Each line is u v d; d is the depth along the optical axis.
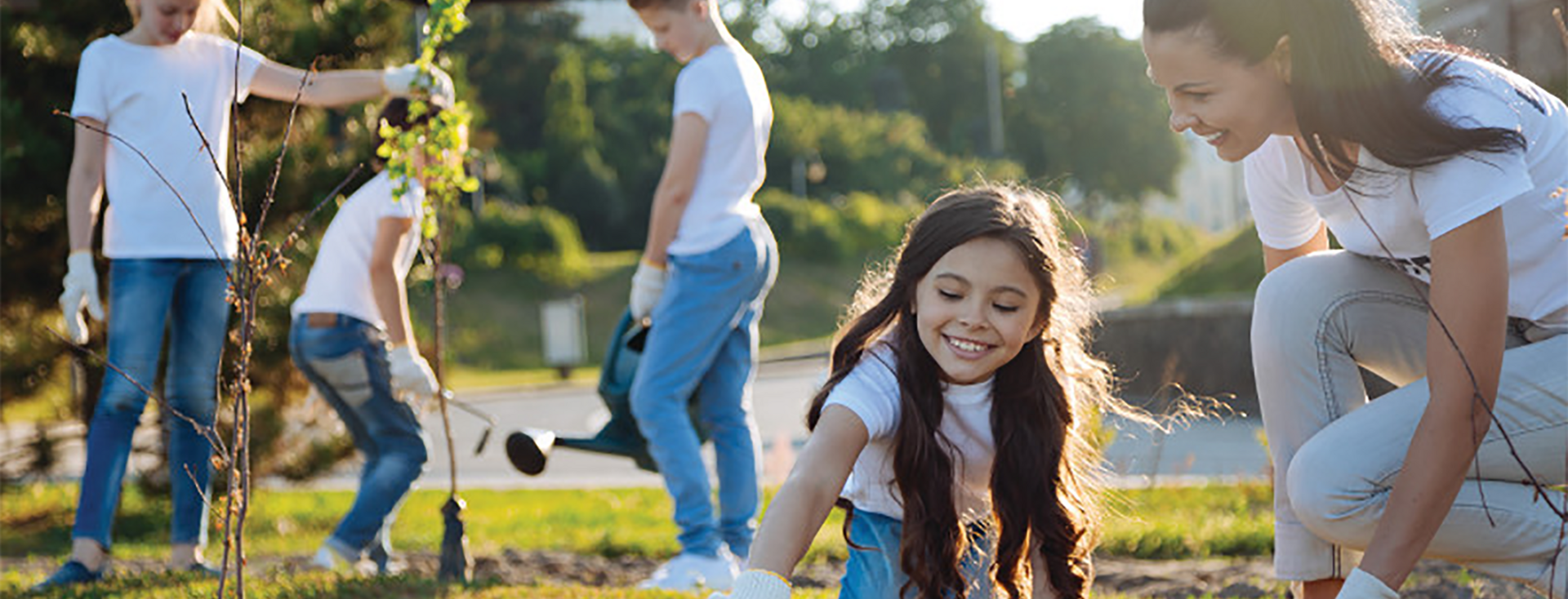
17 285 8.57
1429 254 3.04
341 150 9.05
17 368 8.73
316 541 7.89
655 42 5.47
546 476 13.13
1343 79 2.72
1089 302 3.19
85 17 8.38
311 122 8.66
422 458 5.57
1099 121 80.25
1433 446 2.82
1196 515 7.07
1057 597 3.21
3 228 8.38
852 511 3.29
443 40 4.90
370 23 8.46
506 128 59.06
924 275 2.97
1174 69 2.83
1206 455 12.24
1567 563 2.93
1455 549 3.05
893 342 3.07
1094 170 80.50
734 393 5.53
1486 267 2.79
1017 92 81.00
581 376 31.47
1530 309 3.03
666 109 61.69
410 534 8.05
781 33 80.75
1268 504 7.62
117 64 4.86
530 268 41.34
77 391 9.31
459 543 4.90
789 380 26.80
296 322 5.46
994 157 74.50
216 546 5.72
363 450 5.66
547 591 4.61
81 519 4.78
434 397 5.29
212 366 4.97
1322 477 3.02
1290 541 3.29
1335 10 2.72
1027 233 2.90
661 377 5.27
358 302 5.41
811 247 48.56
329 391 5.51
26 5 8.33
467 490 10.88
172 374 4.96
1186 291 22.34
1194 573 5.49
